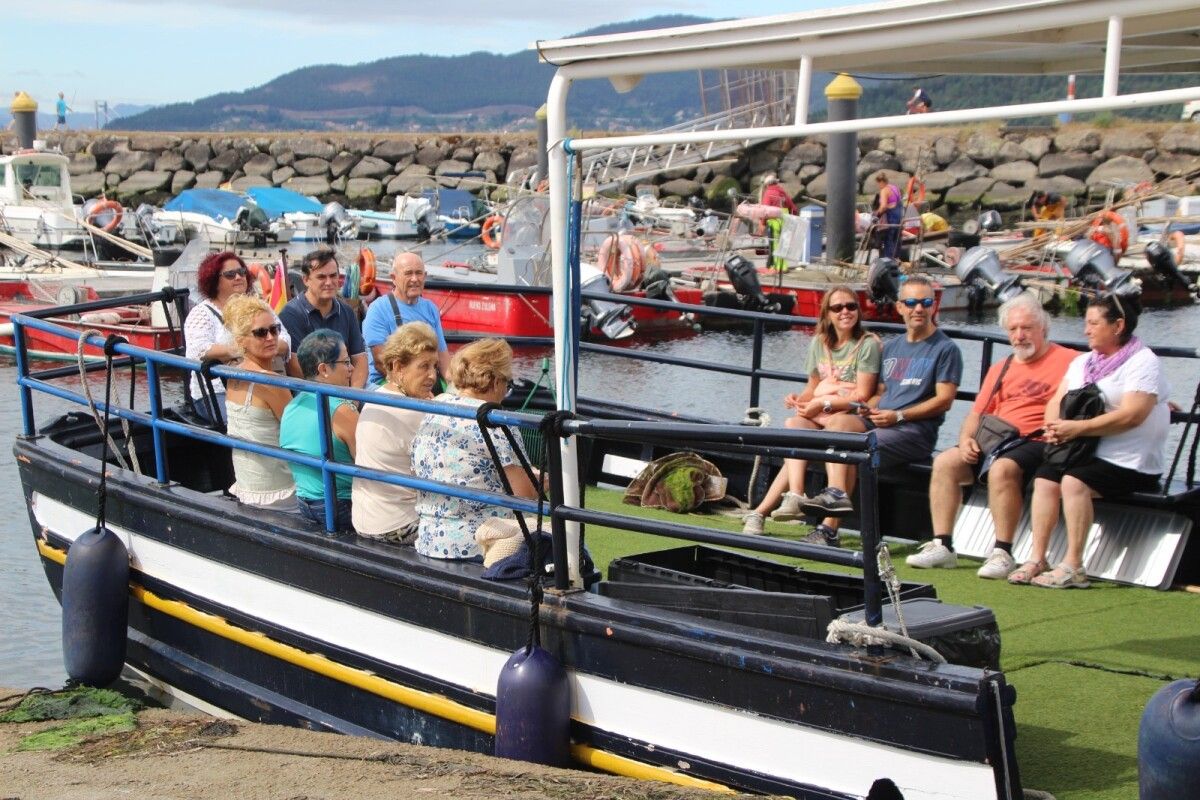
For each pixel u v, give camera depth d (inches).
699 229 1198.9
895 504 292.7
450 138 1910.7
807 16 166.6
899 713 155.9
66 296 819.4
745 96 1349.7
